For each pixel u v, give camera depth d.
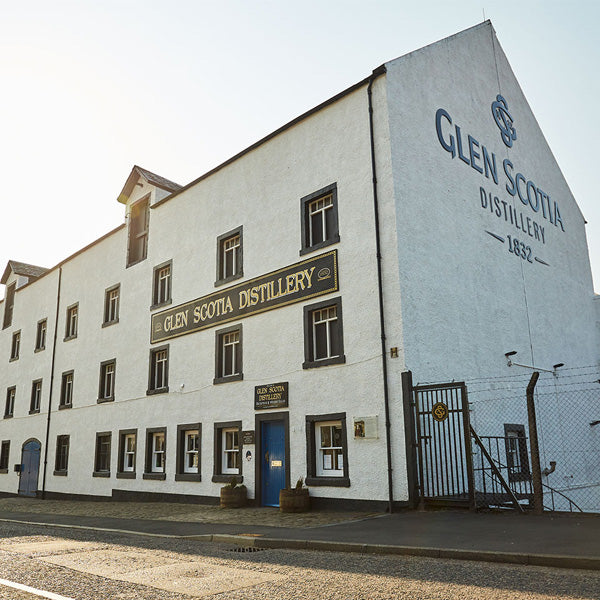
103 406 24.08
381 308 14.34
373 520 11.96
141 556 9.10
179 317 20.94
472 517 11.48
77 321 27.28
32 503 24.00
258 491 16.62
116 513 17.33
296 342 16.36
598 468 21.52
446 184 16.83
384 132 15.24
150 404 21.48
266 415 16.81
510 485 16.19
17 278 34.50
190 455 19.70
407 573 7.18
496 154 20.00
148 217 23.95
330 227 16.42
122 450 22.66
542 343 20.06
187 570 7.83
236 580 7.12
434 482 13.45
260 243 18.25
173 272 21.75
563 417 20.14
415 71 16.72
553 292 21.81
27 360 31.27
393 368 13.91
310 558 8.62
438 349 14.85
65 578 7.41
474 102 19.34
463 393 12.73
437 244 15.79
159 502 20.00
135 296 23.56
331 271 15.71
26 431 29.72
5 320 35.19
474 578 6.76
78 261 28.28
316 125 17.17
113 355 24.14
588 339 23.77
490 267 18.05
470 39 19.89
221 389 18.56
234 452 18.08
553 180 24.11
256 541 10.18
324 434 15.46
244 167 19.47
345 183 15.95
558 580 6.53
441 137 17.12
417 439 13.28
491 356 16.98
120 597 6.39
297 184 17.39
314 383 15.63
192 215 21.38
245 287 18.39
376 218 14.91
